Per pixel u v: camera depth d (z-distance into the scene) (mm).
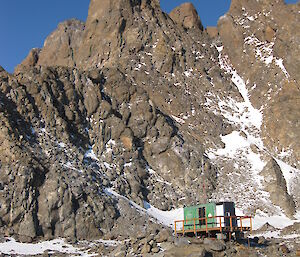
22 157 37688
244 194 50156
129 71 64625
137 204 44531
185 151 53938
